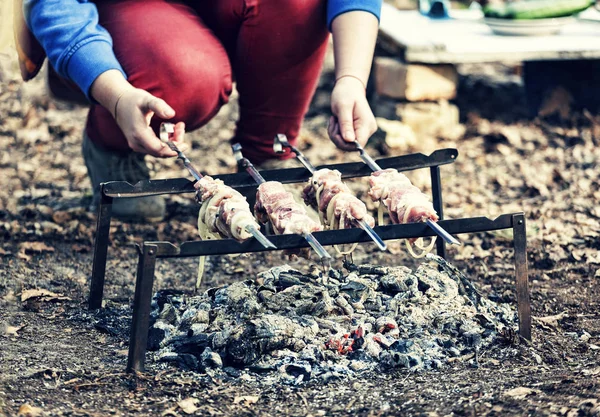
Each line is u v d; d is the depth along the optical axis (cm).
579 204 309
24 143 361
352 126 237
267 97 269
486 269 268
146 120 233
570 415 195
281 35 260
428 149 351
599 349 224
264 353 216
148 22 259
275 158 279
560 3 371
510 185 326
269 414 202
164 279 262
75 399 204
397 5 530
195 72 257
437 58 349
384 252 280
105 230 238
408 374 213
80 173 334
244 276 266
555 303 248
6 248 275
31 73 266
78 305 245
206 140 374
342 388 209
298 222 211
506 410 198
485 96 412
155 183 233
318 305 225
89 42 240
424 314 226
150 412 202
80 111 408
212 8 268
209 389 209
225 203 216
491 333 224
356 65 243
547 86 387
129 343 215
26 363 216
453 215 304
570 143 360
